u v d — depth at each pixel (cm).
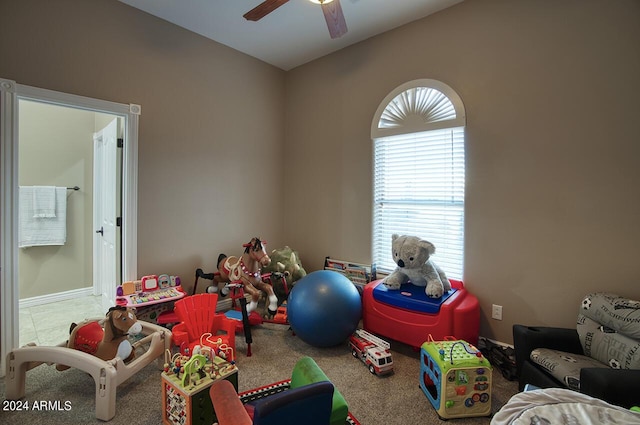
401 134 304
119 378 187
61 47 240
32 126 361
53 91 237
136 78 280
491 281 259
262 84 384
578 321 202
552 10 230
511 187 249
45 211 363
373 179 329
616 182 210
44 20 233
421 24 292
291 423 99
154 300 271
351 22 299
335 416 144
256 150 381
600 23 213
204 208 333
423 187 299
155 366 235
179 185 313
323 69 371
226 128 350
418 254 258
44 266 370
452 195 282
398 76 307
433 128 284
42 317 330
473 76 264
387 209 326
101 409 178
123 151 284
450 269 285
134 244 283
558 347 197
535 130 238
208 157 335
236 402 118
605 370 146
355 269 335
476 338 246
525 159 242
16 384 193
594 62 216
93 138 398
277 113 404
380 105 320
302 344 274
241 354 255
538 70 236
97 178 375
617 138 209
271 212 400
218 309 346
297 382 151
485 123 259
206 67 330
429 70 287
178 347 253
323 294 251
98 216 375
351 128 346
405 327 251
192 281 325
